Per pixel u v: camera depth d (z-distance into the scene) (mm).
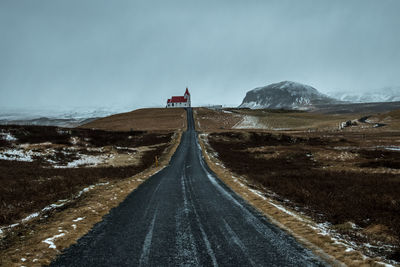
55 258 5180
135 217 8070
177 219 7797
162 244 5812
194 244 5789
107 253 5371
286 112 183875
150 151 37656
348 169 22984
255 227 6965
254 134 59031
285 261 4891
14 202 10352
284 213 8289
